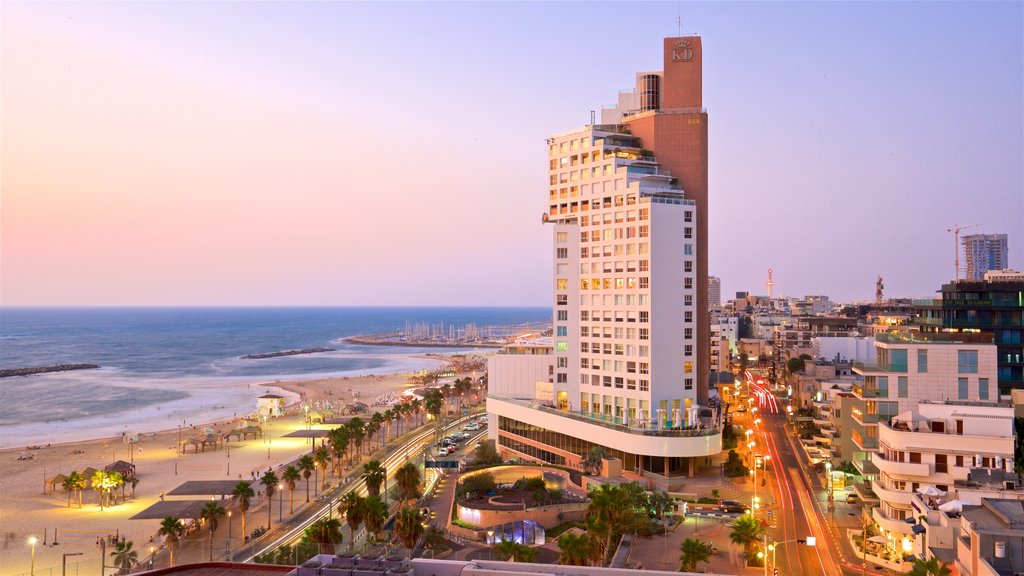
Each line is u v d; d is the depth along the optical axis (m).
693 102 179.38
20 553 116.88
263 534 123.94
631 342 161.50
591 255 171.62
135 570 101.25
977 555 64.00
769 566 96.81
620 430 150.75
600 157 171.62
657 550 103.81
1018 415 129.25
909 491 101.69
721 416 171.75
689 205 161.88
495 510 117.62
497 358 198.25
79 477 149.12
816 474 150.00
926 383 118.56
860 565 97.69
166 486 164.75
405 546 98.75
